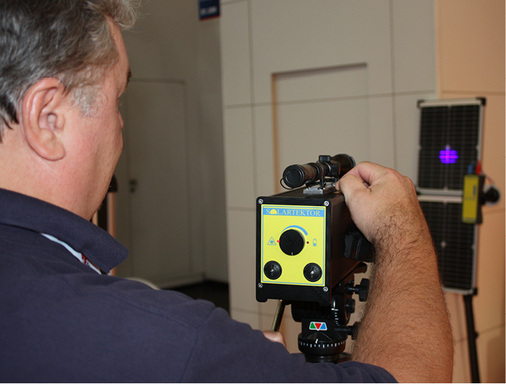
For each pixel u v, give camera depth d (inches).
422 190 101.7
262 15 121.1
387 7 103.1
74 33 23.6
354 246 36.0
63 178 24.5
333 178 40.7
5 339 20.5
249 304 129.3
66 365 20.4
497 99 114.6
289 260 33.7
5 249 21.9
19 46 22.5
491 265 111.2
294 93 120.3
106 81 25.8
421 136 100.3
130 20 28.1
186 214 218.8
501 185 114.5
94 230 25.1
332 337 39.6
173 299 22.7
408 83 102.0
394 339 27.0
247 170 127.7
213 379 21.2
